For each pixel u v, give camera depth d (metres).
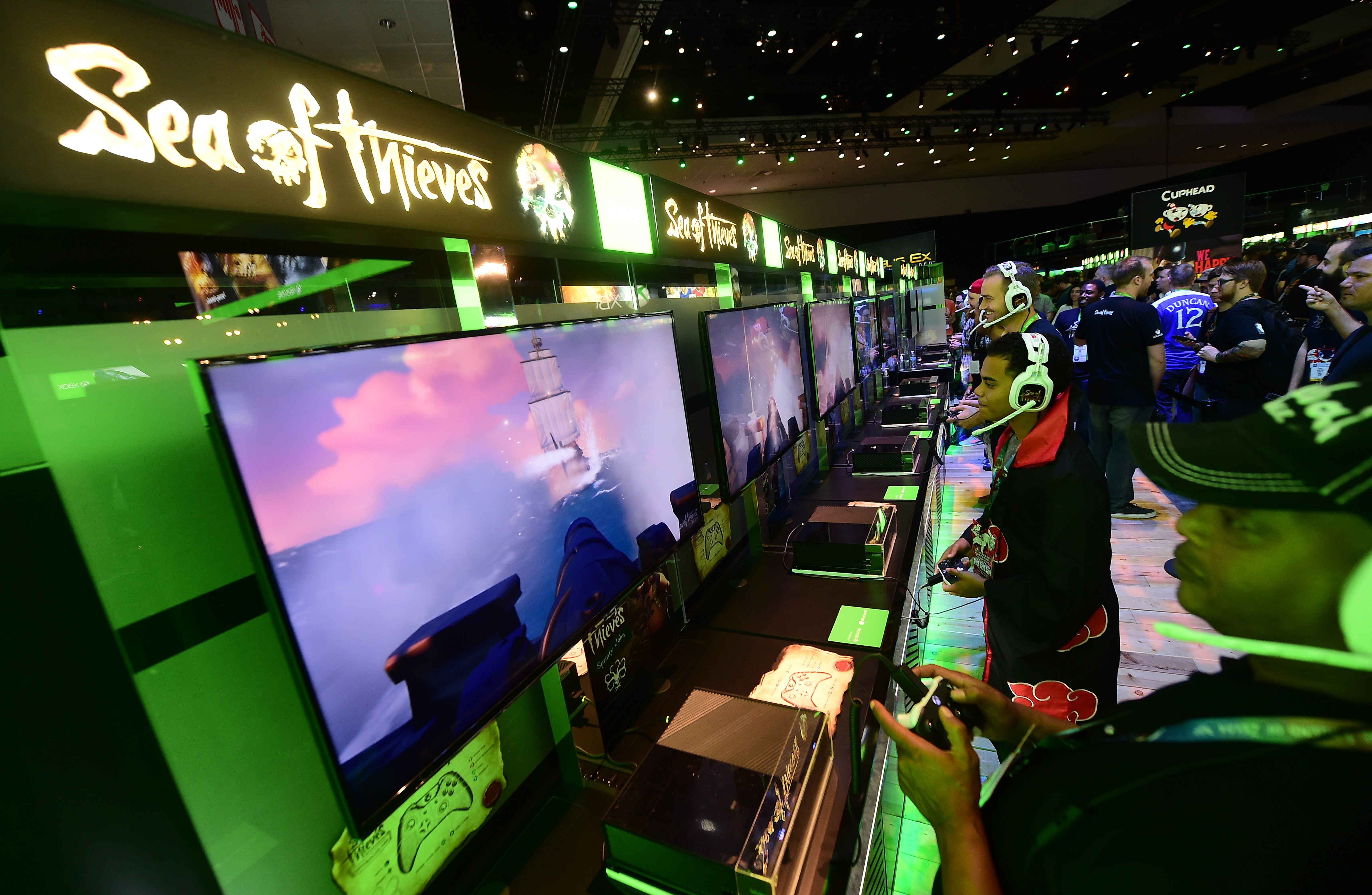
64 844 0.53
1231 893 0.33
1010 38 6.74
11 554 0.52
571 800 1.13
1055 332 2.12
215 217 0.68
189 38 0.63
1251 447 0.36
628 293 1.82
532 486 1.03
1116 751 0.41
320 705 0.66
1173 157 13.46
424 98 0.99
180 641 0.66
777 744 0.98
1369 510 0.31
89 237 0.60
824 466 3.05
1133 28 7.00
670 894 0.83
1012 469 1.40
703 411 2.20
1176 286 4.24
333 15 3.29
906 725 0.67
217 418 0.57
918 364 6.65
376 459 0.75
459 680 0.86
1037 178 14.58
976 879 0.48
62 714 0.54
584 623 1.15
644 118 8.45
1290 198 12.08
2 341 0.53
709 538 1.93
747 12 5.68
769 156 10.37
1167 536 3.16
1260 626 0.36
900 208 14.38
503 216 1.19
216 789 0.68
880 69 7.48
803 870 0.85
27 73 0.50
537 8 5.15
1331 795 0.31
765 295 3.13
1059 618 1.27
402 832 0.89
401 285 1.01
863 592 1.76
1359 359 2.07
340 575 0.69
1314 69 9.45
